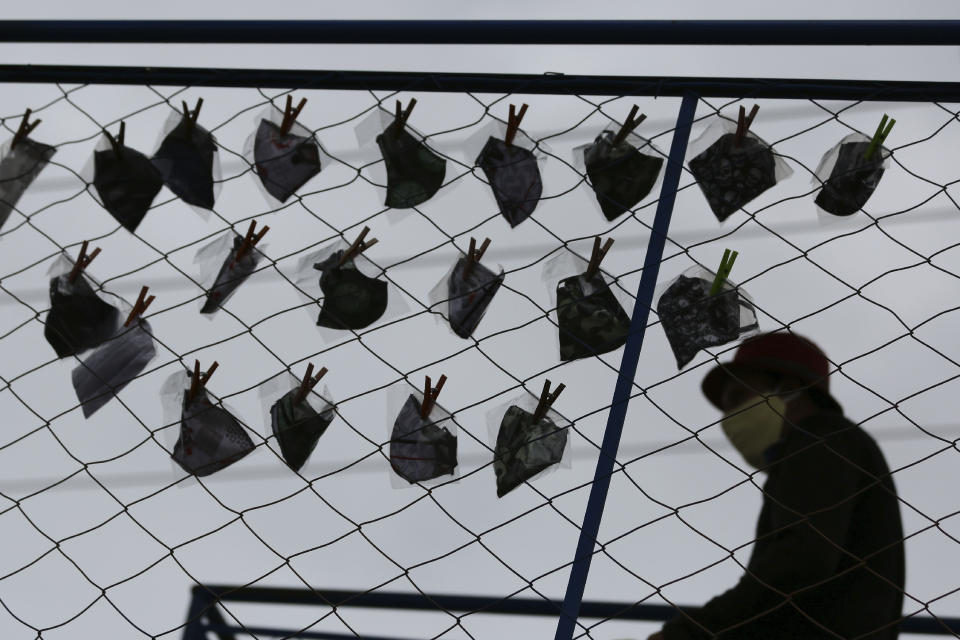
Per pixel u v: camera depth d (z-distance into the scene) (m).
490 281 2.16
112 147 2.27
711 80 2.31
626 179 2.23
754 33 2.27
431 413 2.13
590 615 2.81
